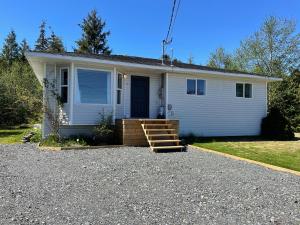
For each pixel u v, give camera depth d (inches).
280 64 1514.5
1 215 194.2
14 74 1280.8
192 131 661.9
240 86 729.0
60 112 522.6
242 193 263.7
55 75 533.0
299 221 204.7
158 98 648.4
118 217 198.2
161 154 440.8
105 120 528.1
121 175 307.1
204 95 679.7
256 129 743.7
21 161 363.9
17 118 994.7
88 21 2048.5
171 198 241.9
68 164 350.6
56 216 196.1
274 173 350.0
